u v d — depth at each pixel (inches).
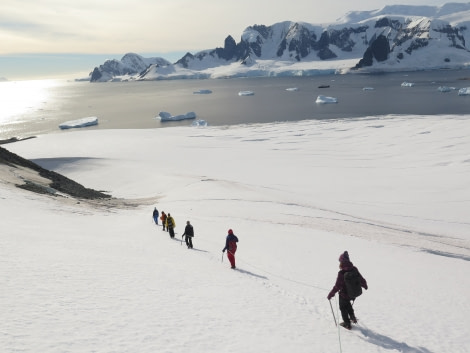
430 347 368.2
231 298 440.1
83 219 1021.8
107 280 432.1
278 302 452.1
